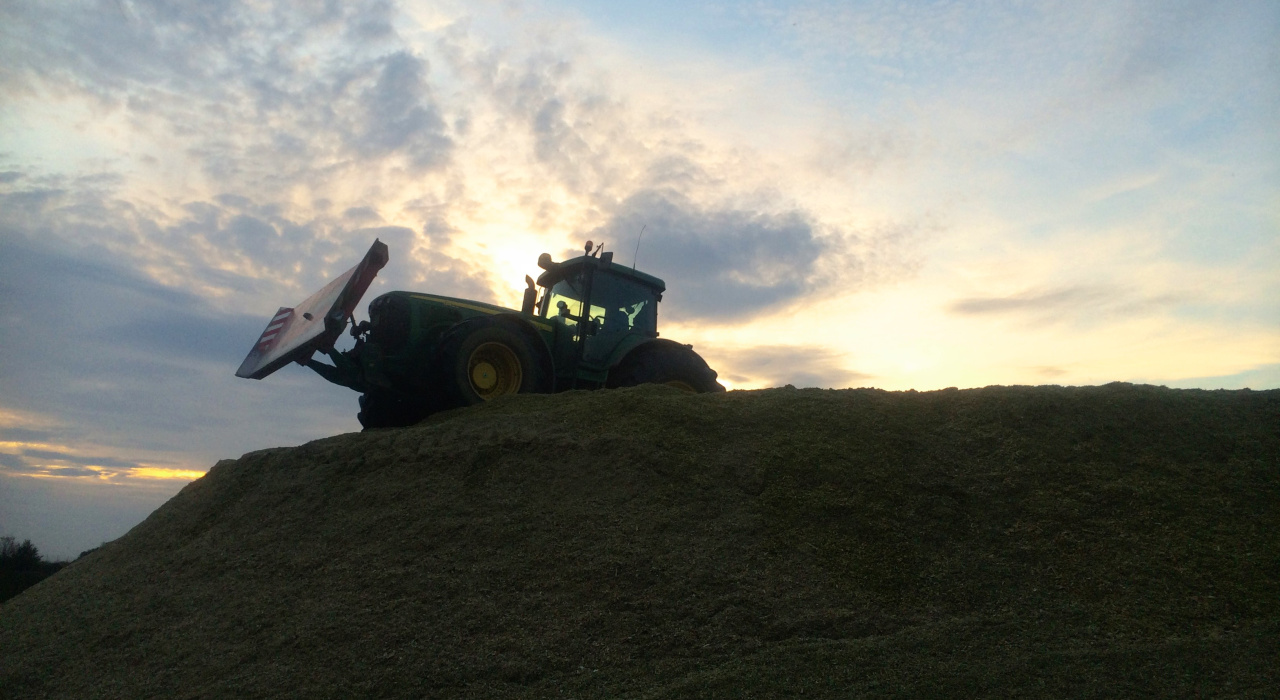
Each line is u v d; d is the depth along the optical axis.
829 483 5.15
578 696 3.52
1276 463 5.16
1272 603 3.95
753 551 4.52
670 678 3.58
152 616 4.95
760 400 6.44
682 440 5.70
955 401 6.23
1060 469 5.18
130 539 6.56
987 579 4.27
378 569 4.73
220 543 5.70
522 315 8.80
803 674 3.48
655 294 10.26
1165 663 3.43
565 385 9.01
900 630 3.88
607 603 4.16
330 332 7.46
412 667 3.83
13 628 5.43
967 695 3.27
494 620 4.11
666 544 4.61
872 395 6.50
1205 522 4.63
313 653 4.05
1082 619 3.89
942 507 4.89
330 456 6.41
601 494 5.17
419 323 8.06
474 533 4.91
